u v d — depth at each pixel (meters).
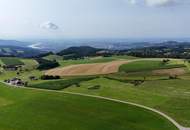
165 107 81.88
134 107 82.88
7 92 112.56
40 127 64.88
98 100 91.69
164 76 129.00
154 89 105.25
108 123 68.12
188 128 63.53
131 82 119.81
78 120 70.06
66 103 86.88
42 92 107.88
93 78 131.75
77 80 129.38
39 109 79.56
